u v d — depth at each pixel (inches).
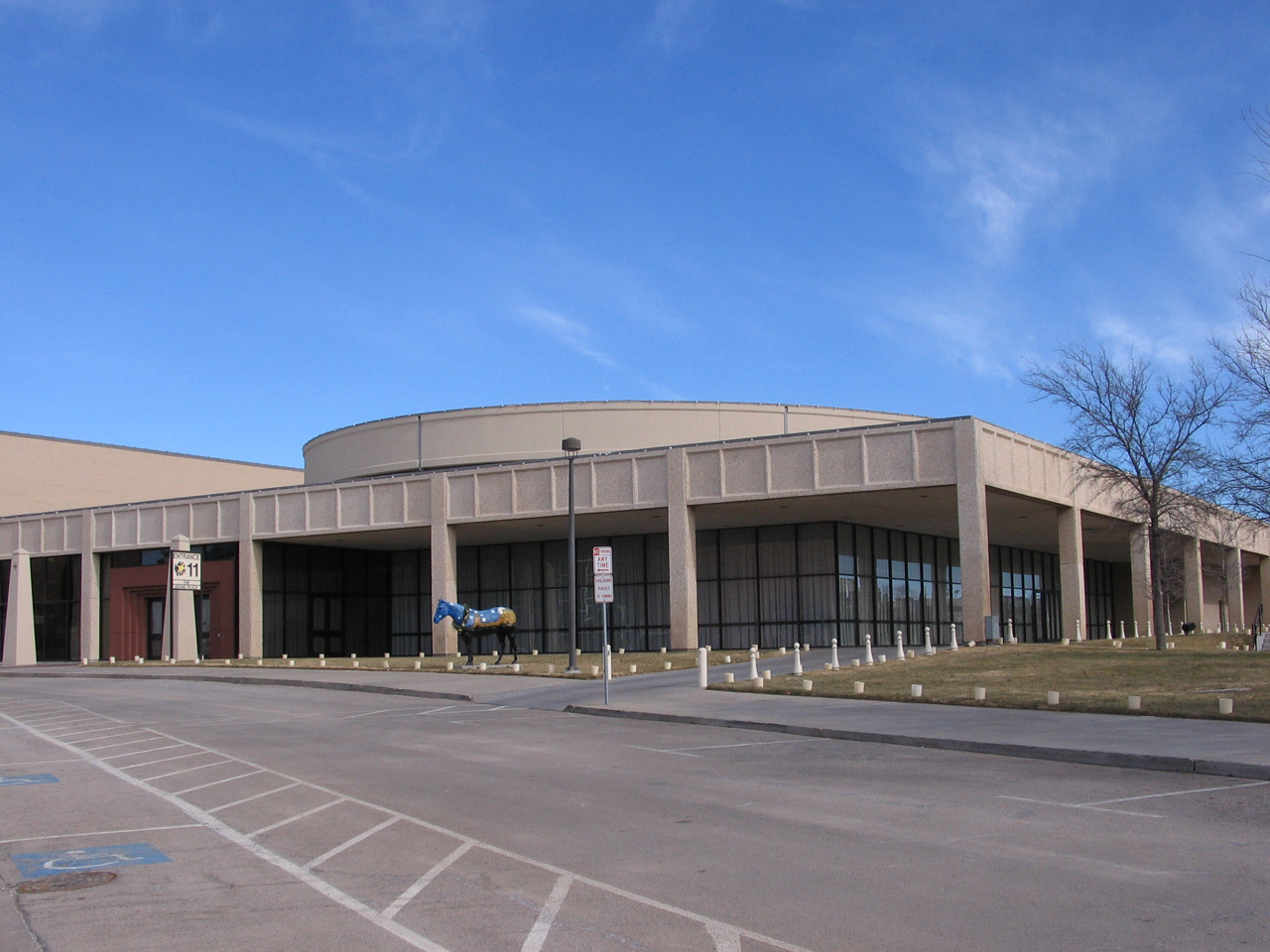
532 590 2070.6
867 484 1453.0
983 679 957.8
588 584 2016.5
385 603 2224.4
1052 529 2012.8
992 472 1437.0
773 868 340.8
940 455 1408.7
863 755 604.7
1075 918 280.4
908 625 1985.7
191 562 1863.9
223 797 499.8
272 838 403.5
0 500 2468.0
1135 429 1387.8
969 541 1376.7
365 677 1285.7
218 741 732.0
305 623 2060.8
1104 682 905.5
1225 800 450.0
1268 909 286.7
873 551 1908.2
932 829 397.1
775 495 1520.7
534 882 328.5
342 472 2207.2
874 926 276.2
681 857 358.3
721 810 440.1
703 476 1579.7
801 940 266.2
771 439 1530.5
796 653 1111.0
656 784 509.0
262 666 1593.3
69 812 466.9
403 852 374.3
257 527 1967.3
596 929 278.2
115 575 2150.6
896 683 955.3
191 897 318.3
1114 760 555.2
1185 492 1355.8
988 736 637.9
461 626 1389.0
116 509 2134.6
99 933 283.6
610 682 1123.3
